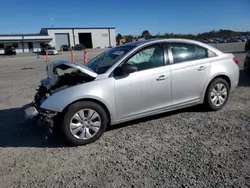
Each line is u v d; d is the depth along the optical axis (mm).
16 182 3078
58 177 3145
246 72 9070
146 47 4539
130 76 4270
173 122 4809
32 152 3875
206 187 2775
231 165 3191
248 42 20656
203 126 4547
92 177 3104
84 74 4293
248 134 4113
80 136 3992
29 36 66188
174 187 2812
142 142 4023
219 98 5301
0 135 4629
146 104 4473
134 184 2910
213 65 5109
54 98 3883
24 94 8062
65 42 72938
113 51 4930
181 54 4836
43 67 17188
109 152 3748
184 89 4812
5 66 19922
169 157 3488
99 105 4074
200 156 3463
